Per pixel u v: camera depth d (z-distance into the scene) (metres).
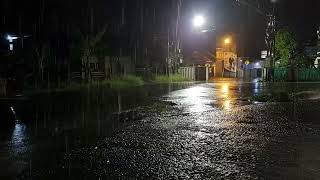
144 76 42.00
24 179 6.71
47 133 11.22
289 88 31.09
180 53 49.31
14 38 28.64
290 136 10.55
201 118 14.36
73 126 12.52
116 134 11.00
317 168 7.21
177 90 29.00
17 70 23.98
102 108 17.36
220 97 23.25
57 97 21.36
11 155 8.50
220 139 10.13
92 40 32.44
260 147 9.10
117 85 31.62
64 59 30.98
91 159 8.05
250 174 6.83
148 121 13.65
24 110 16.20
